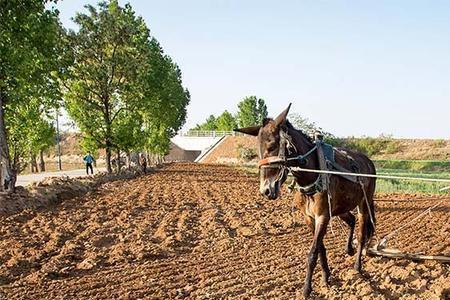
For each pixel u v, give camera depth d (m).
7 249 10.53
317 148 7.37
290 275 8.56
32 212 15.60
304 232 12.95
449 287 7.32
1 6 17.02
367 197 8.63
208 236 12.41
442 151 58.97
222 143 82.69
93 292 7.77
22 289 7.89
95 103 34.16
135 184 29.66
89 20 32.88
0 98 18.03
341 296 7.33
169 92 49.97
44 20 17.89
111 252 10.46
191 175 40.31
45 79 19.41
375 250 9.60
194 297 7.48
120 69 34.12
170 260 9.90
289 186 7.57
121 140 34.59
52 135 39.53
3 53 16.88
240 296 7.43
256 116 90.38
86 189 24.36
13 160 28.44
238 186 28.95
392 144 63.31
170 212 16.67
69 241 11.33
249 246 11.19
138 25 34.28
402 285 7.73
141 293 7.66
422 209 17.98
